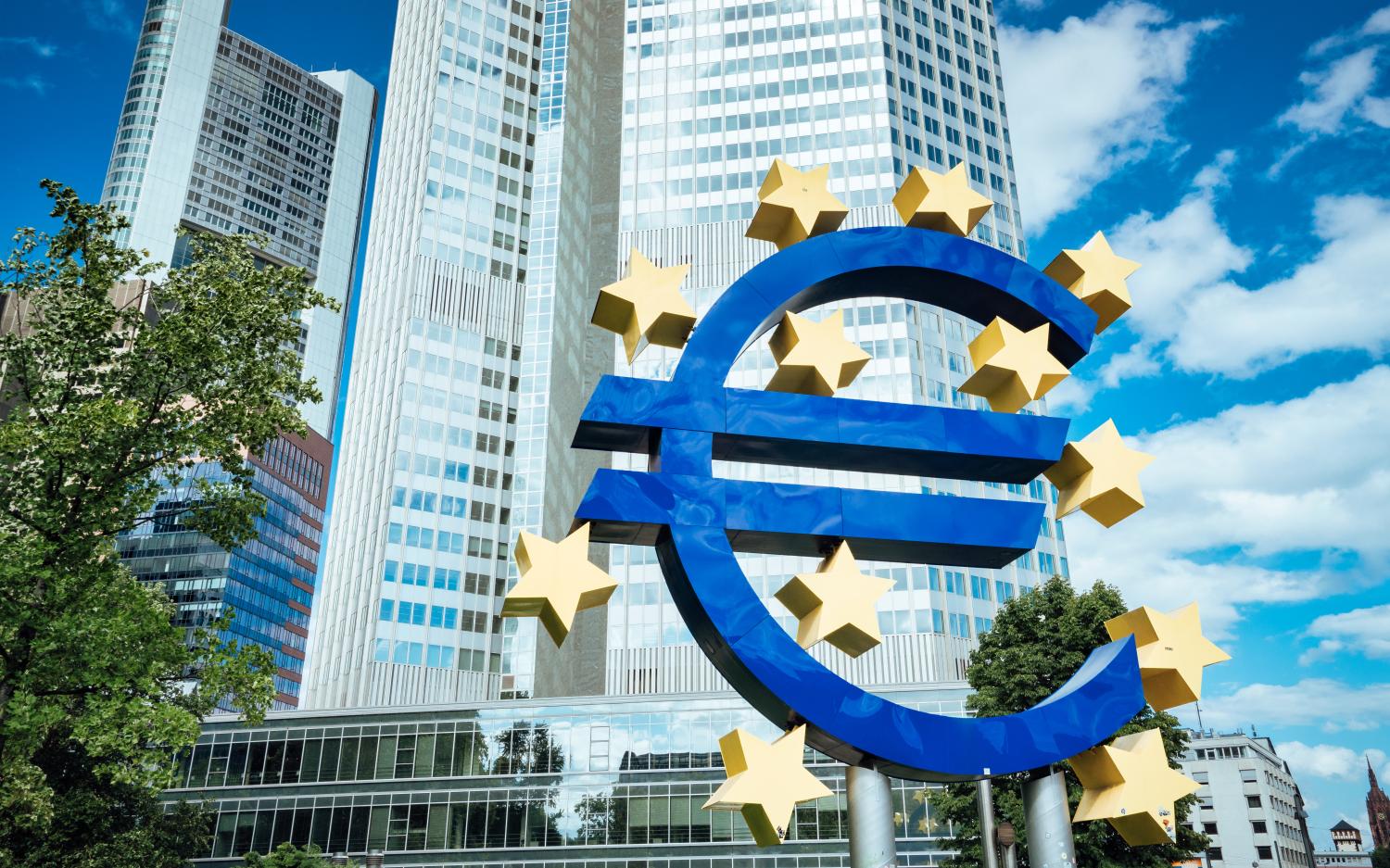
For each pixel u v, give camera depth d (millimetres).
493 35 112125
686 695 60000
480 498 92188
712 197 92938
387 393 95500
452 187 102938
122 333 19719
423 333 95750
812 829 55344
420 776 59469
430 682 83188
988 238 97250
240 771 60500
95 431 16984
